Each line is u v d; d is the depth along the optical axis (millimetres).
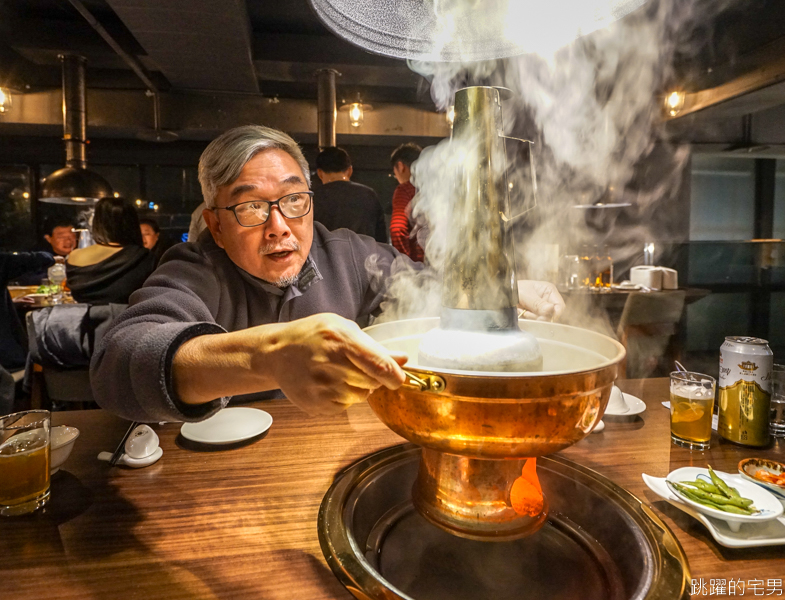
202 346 667
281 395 1330
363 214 2881
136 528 662
